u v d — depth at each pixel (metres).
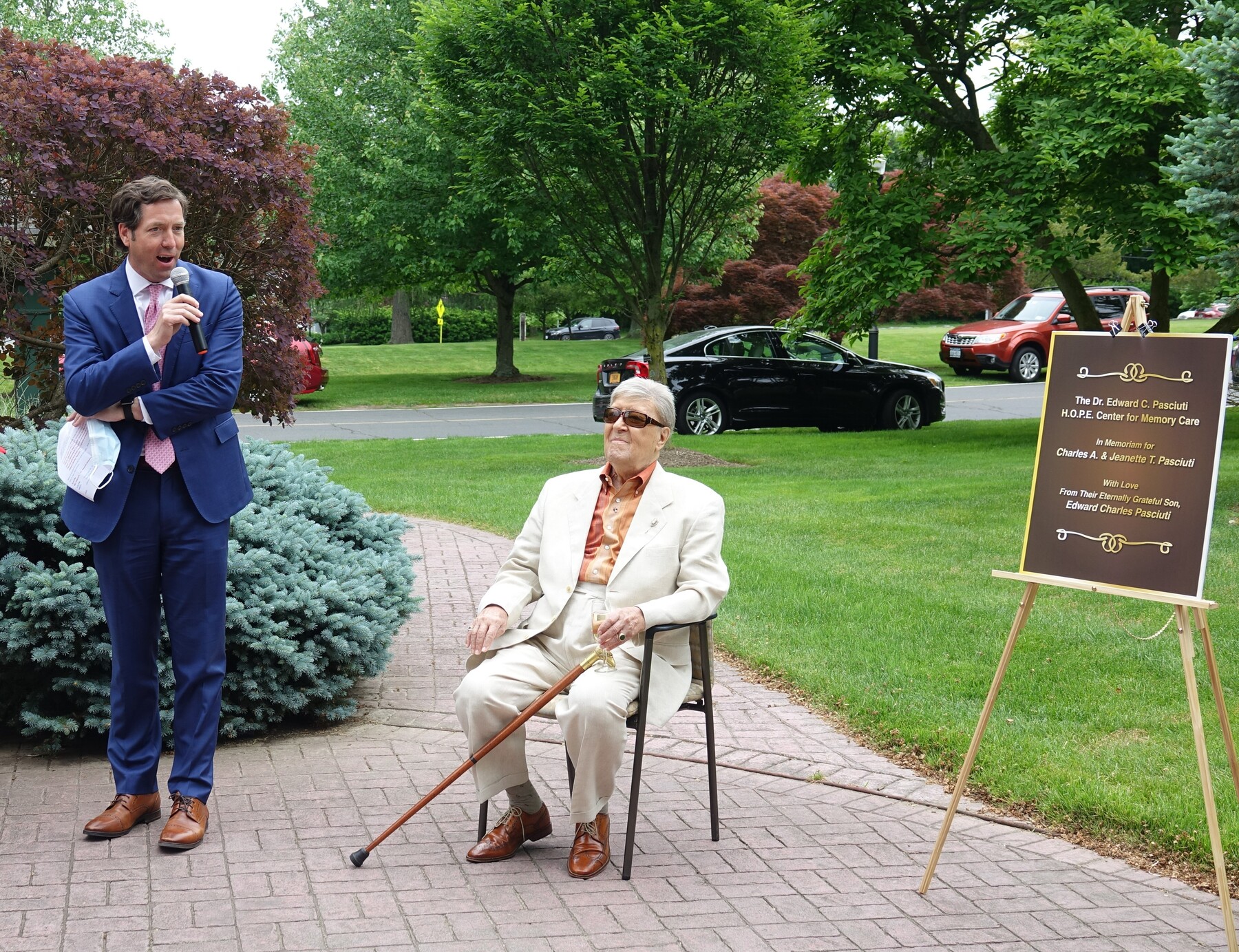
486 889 3.64
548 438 17.73
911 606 6.97
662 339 14.48
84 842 3.93
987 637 6.31
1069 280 17.05
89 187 8.91
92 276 9.68
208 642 4.02
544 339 54.19
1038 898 3.63
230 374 3.97
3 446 5.28
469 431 19.88
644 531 3.98
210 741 4.03
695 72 12.85
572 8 12.95
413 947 3.25
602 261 14.66
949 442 16.09
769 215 38.19
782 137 13.48
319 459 15.11
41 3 32.31
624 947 3.27
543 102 12.98
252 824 4.11
